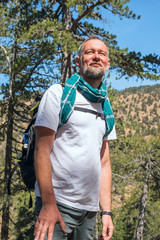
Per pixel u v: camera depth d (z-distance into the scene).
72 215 1.48
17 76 12.23
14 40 10.96
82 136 1.51
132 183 14.66
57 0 10.89
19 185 11.28
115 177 14.44
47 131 1.44
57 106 1.48
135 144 13.02
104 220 1.80
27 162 1.71
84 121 1.52
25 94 11.67
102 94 1.62
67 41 8.57
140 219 23.48
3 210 12.20
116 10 10.23
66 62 10.69
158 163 18.94
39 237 1.28
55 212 1.34
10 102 11.30
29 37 8.79
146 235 26.17
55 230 1.42
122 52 9.67
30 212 16.16
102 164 1.90
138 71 9.67
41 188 1.36
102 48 1.71
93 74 1.64
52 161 1.51
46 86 12.33
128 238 26.59
